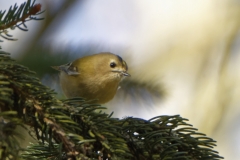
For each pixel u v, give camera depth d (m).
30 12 6.31
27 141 6.91
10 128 5.04
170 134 6.55
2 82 5.45
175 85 21.31
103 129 5.98
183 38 22.23
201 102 20.97
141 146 6.31
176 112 20.70
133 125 6.31
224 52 21.75
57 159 6.01
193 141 6.43
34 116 5.71
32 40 13.73
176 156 6.04
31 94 5.77
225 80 21.20
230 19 22.09
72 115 5.97
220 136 20.41
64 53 10.28
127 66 11.72
